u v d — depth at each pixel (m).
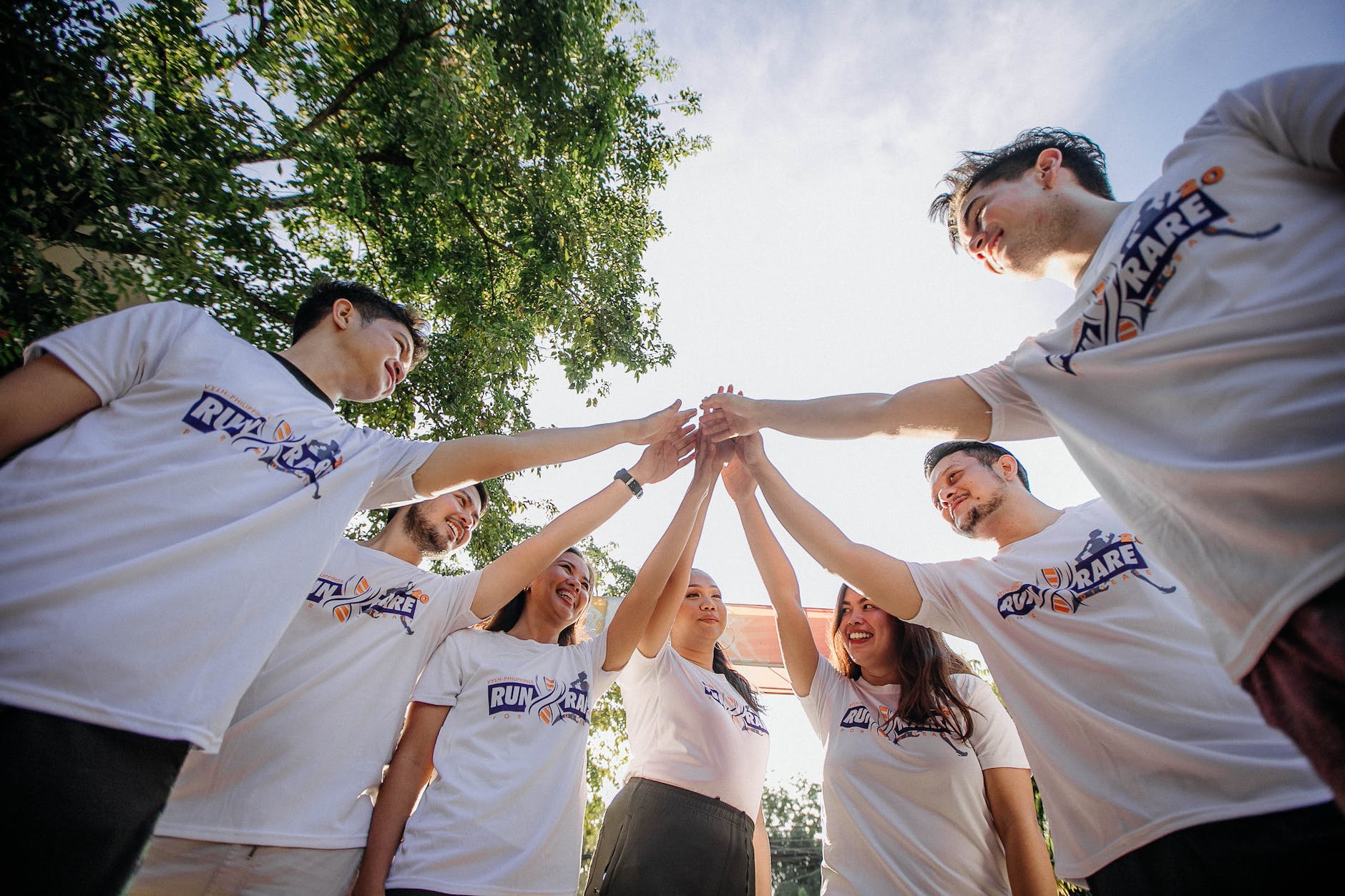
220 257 4.08
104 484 1.11
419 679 2.09
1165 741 1.28
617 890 1.98
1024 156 1.48
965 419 1.56
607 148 6.62
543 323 7.12
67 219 3.10
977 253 1.56
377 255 6.72
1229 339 0.88
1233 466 0.81
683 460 2.74
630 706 2.52
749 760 2.34
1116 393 1.06
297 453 1.35
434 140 5.19
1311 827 1.09
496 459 1.87
